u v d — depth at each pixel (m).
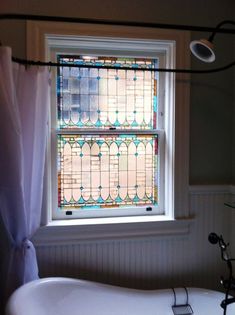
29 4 1.64
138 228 1.79
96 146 1.84
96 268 1.77
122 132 1.85
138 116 1.87
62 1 1.67
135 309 1.61
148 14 1.75
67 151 1.81
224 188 1.87
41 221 1.69
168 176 1.87
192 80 1.83
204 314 1.65
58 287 1.47
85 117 1.81
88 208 1.85
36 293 1.37
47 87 1.54
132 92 1.85
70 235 1.73
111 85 1.83
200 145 1.87
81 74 1.80
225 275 1.90
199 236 1.87
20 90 1.46
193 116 1.85
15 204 1.37
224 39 1.86
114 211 1.87
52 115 1.77
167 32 1.77
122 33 1.72
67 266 1.74
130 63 1.85
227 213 1.90
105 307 1.57
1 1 1.62
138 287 1.82
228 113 1.90
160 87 1.88
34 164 1.52
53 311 1.40
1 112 1.28
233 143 1.90
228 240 1.90
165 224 1.81
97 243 1.76
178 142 1.81
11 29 1.63
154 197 1.91
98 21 1.23
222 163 1.91
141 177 1.90
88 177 1.84
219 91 1.87
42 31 1.65
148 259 1.82
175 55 1.78
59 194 1.81
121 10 1.73
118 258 1.79
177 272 1.86
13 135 1.31
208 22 1.82
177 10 1.78
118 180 1.87
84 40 1.72
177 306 1.66
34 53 1.65
